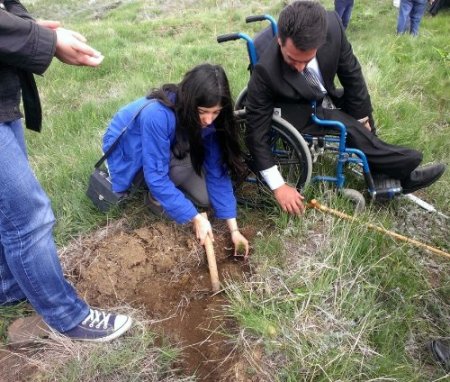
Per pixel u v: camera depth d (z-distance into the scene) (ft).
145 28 26.37
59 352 6.83
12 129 5.87
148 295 7.75
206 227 7.81
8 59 4.89
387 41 18.61
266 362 6.59
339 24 8.39
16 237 5.65
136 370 6.63
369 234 8.49
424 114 12.86
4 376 6.68
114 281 7.83
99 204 9.32
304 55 7.25
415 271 8.26
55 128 13.51
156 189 7.69
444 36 19.27
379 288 7.77
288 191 8.49
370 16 24.32
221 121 7.56
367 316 7.07
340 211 8.96
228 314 7.29
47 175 10.67
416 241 8.71
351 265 7.91
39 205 5.73
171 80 16.17
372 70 14.60
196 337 7.16
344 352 6.58
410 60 16.21
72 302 6.65
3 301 7.50
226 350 6.90
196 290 7.83
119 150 8.34
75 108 15.40
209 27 26.04
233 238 8.35
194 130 7.32
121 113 8.37
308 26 6.91
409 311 7.44
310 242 8.40
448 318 7.66
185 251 8.36
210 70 6.89
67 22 39.73
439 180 10.56
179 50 19.85
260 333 6.84
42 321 7.28
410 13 20.10
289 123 8.47
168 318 7.39
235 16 27.14
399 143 11.41
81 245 8.64
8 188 5.32
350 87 8.98
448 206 10.00
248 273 8.02
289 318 7.02
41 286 6.12
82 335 6.84
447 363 6.91
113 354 6.71
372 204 9.47
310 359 6.54
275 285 7.60
